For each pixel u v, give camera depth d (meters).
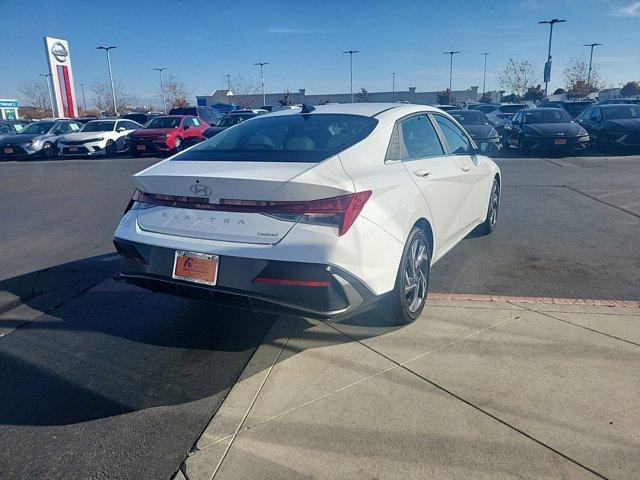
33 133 21.31
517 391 2.99
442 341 3.60
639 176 10.72
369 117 3.95
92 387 3.23
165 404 3.03
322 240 2.99
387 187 3.46
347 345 3.61
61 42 40.78
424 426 2.72
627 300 4.22
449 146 4.93
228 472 2.45
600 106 16.27
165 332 3.96
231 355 3.58
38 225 7.87
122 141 20.86
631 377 3.09
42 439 2.74
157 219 3.44
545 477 2.35
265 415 2.87
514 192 9.17
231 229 3.16
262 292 3.07
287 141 3.70
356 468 2.45
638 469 2.39
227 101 71.38
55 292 4.88
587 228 6.53
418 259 3.88
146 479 2.44
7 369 3.46
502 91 68.44
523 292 4.46
